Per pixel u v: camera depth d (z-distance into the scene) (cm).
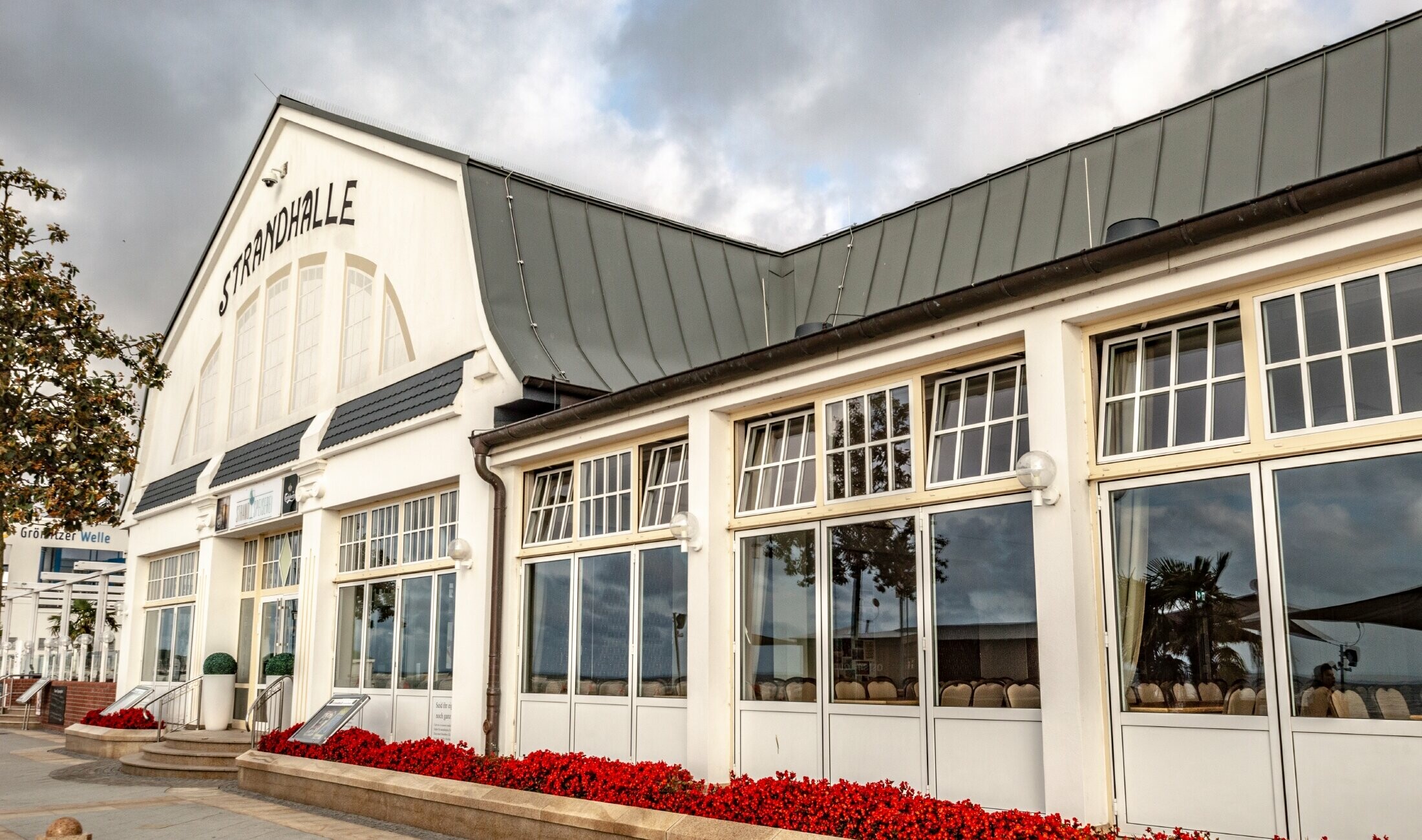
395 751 1181
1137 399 719
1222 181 1188
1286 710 624
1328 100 1142
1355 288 626
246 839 1011
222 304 2230
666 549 1053
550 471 1227
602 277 1468
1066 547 710
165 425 2459
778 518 942
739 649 966
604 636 1112
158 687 2106
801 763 897
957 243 1458
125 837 1027
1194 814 655
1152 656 688
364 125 1712
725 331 1562
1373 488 609
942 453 830
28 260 1609
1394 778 584
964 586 798
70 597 2836
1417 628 585
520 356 1280
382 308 1617
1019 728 748
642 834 811
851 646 873
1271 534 643
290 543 1817
